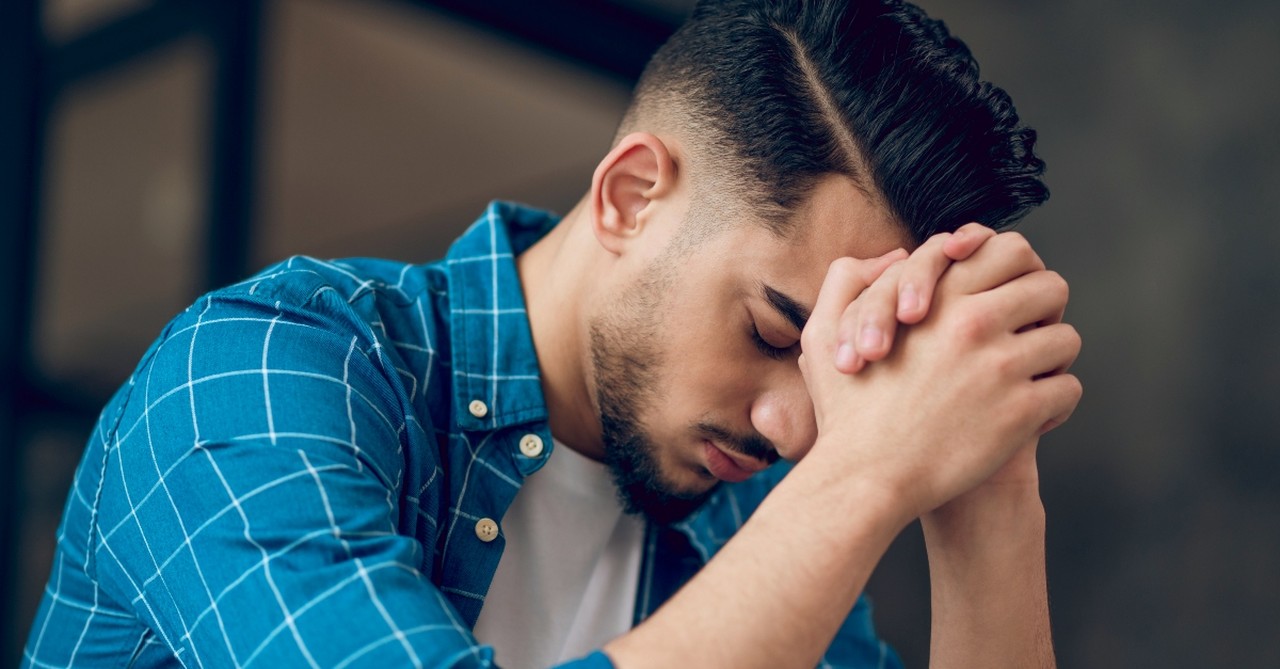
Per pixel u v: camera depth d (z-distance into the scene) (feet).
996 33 11.82
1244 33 11.16
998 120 3.32
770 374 3.34
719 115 3.43
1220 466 11.14
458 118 10.44
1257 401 11.00
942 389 2.79
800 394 3.33
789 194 3.24
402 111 10.25
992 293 2.86
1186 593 11.17
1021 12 11.85
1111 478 11.52
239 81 9.51
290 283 3.29
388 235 10.16
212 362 3.08
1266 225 11.04
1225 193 11.25
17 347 7.97
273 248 9.70
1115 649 11.38
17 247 7.97
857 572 2.62
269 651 2.60
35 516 8.07
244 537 2.75
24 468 8.01
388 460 3.08
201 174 9.30
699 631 2.51
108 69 8.72
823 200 3.24
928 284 2.87
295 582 2.64
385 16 10.19
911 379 2.81
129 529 3.11
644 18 11.12
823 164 3.24
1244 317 11.12
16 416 7.95
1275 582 10.80
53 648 3.57
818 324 3.00
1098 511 11.54
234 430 2.92
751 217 3.28
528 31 10.68
